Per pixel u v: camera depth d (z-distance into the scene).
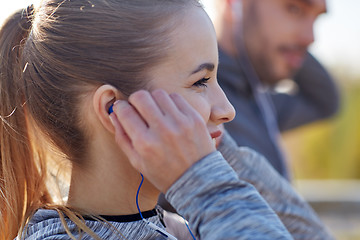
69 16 1.16
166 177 1.02
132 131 1.04
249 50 2.30
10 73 1.26
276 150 2.18
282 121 2.84
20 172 1.30
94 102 1.12
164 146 1.02
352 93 8.76
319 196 4.86
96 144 1.18
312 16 2.34
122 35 1.13
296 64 2.38
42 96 1.19
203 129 1.04
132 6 1.14
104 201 1.19
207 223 0.98
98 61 1.13
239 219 0.98
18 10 1.30
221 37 2.21
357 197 4.83
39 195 1.32
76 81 1.15
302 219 1.65
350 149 8.68
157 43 1.13
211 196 1.00
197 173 1.01
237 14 2.21
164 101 1.05
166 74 1.13
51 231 1.13
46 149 1.26
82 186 1.21
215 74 1.19
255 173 1.59
